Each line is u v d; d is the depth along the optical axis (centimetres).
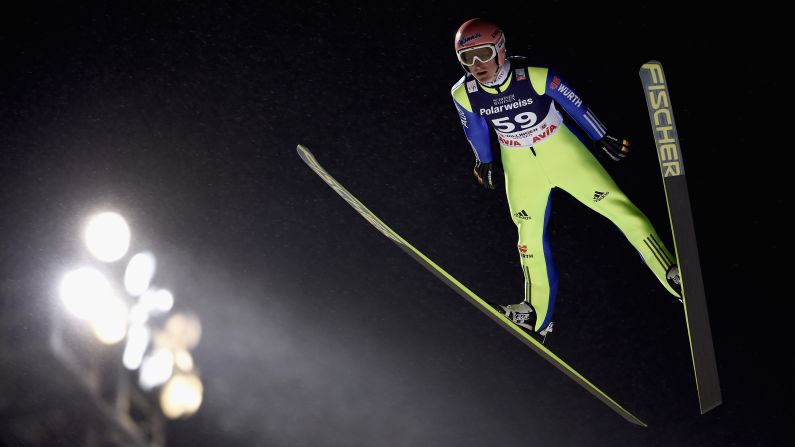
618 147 1502
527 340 1584
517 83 1454
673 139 1398
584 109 1465
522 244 1598
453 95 1518
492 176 1608
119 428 2514
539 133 1492
